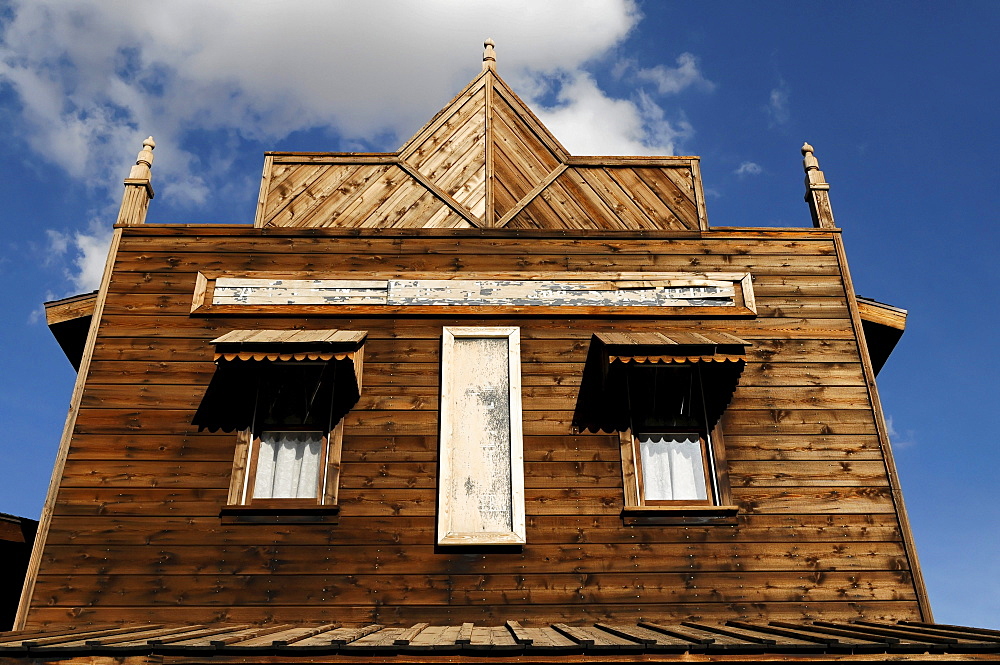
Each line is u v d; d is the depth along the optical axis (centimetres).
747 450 864
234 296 939
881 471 861
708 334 903
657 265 975
